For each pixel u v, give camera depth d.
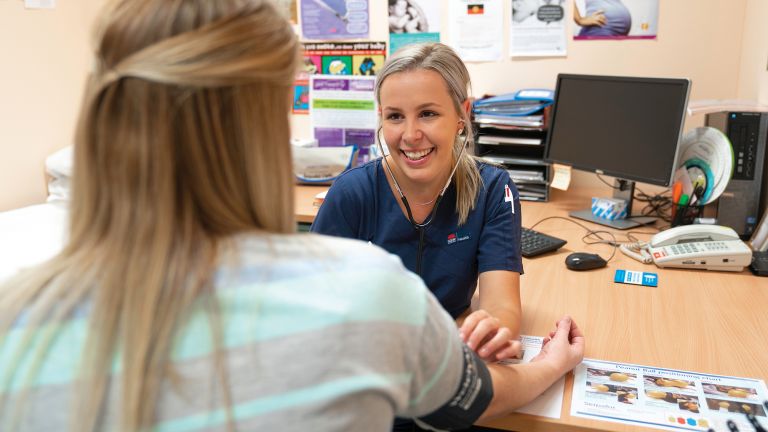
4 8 2.37
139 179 0.55
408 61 1.29
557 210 2.23
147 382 0.51
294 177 0.63
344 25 2.57
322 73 2.64
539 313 1.42
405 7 2.49
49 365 0.52
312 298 0.55
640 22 2.29
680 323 1.35
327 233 1.44
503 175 1.42
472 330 0.99
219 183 0.58
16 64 2.44
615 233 1.98
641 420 1.01
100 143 0.55
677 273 1.65
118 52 0.56
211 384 0.52
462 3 2.43
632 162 2.05
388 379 0.57
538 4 2.36
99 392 0.51
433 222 1.39
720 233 1.71
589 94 2.16
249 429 0.52
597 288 1.55
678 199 1.98
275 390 0.53
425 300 0.64
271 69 0.57
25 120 2.50
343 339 0.55
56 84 2.61
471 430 1.30
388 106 1.32
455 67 1.32
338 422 0.54
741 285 1.56
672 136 1.93
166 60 0.53
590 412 1.04
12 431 0.52
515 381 0.97
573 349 1.16
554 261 1.75
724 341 1.27
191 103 0.55
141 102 0.54
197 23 0.56
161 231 0.54
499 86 2.49
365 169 1.44
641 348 1.25
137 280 0.53
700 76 2.29
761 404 1.04
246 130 0.58
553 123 2.27
